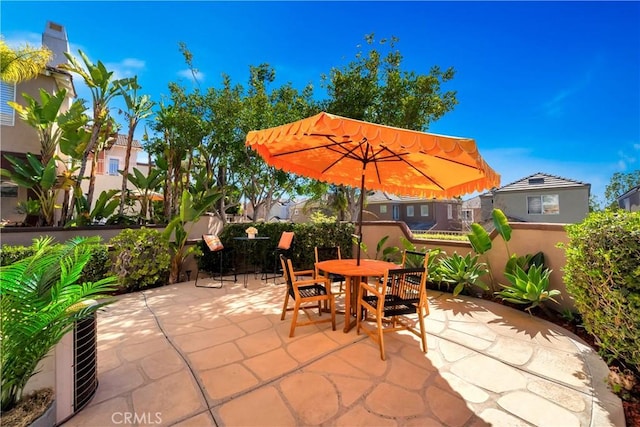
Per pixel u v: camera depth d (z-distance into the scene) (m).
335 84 9.77
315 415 2.02
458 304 4.61
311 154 4.16
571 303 3.97
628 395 2.27
